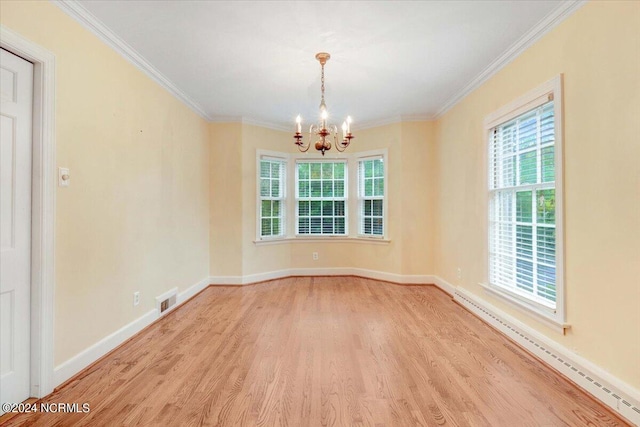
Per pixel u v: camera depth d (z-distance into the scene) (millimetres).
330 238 5477
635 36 1738
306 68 3182
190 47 2764
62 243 2109
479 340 2830
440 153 4602
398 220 4883
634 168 1752
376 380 2162
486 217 3299
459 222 3986
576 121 2143
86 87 2328
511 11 2277
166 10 2246
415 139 4816
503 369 2314
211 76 3355
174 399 1939
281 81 3498
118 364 2377
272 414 1800
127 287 2824
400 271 4867
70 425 1702
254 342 2783
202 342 2783
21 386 1891
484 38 2635
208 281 4773
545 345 2389
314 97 3992
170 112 3613
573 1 2102
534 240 2609
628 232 1785
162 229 3439
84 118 2309
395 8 2244
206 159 4699
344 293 4402
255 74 3316
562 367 2217
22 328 1898
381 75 3361
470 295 3635
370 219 5297
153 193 3260
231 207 4812
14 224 1851
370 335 2939
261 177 5121
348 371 2279
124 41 2654
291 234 5441
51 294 2016
